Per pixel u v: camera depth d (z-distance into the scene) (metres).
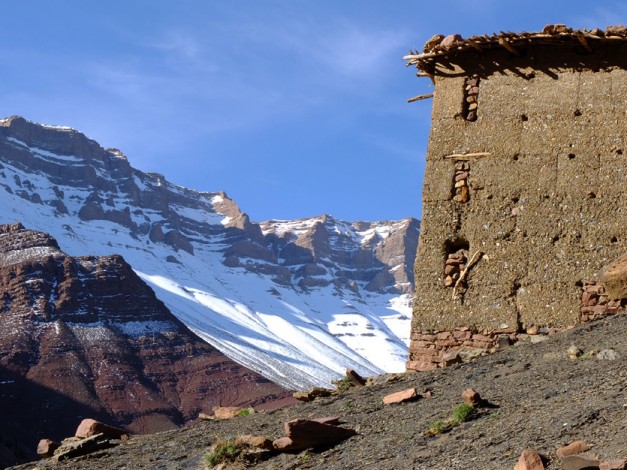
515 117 21.70
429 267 21.72
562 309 20.42
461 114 22.17
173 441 16.27
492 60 22.19
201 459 14.46
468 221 21.61
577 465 10.52
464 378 16.83
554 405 13.21
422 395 15.98
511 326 20.72
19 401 198.50
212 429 16.81
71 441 17.73
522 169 21.39
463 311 21.20
